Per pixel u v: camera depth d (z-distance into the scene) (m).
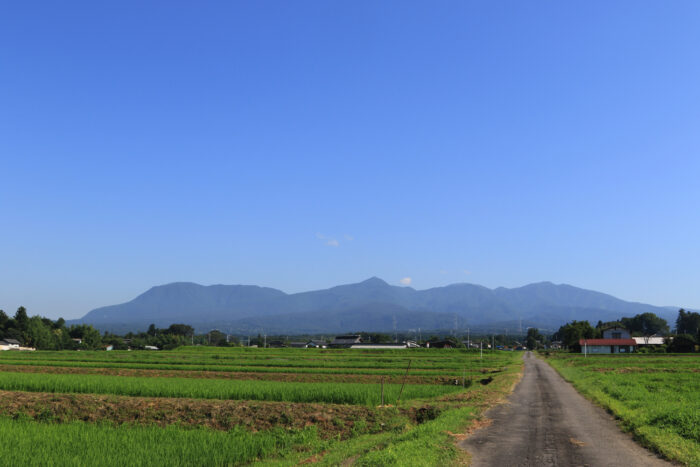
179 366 69.38
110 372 62.81
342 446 21.20
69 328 196.62
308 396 35.38
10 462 18.03
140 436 22.31
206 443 21.16
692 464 15.28
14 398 30.45
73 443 21.00
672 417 21.19
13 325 160.00
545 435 20.67
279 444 22.77
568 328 158.62
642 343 152.12
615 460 16.33
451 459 16.08
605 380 44.75
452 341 198.00
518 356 134.75
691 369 64.56
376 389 38.12
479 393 37.22
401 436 20.25
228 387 39.50
